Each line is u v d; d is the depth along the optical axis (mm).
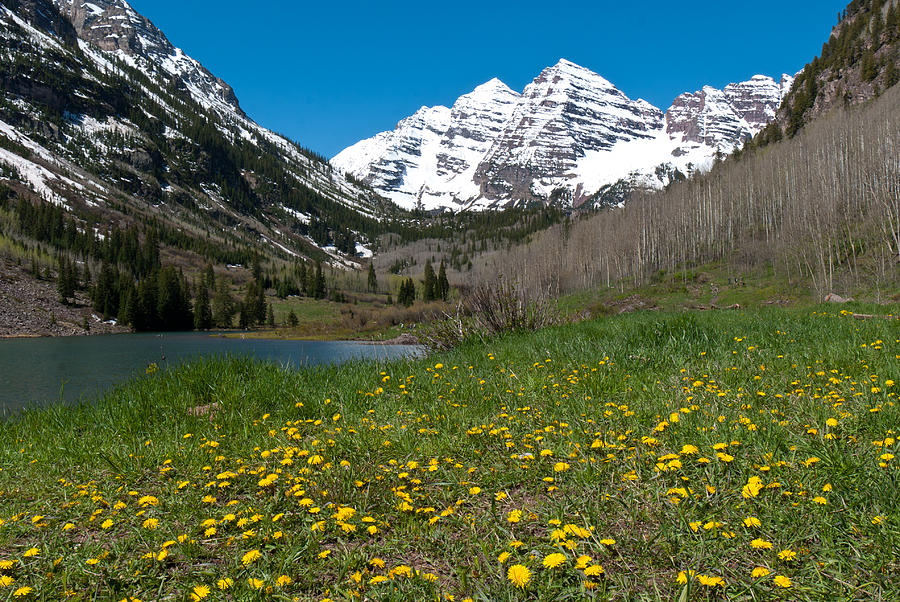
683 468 3271
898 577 2098
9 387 23438
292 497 3402
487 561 2426
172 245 168625
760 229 85375
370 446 4336
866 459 3025
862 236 58156
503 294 12953
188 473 4051
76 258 121875
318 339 69562
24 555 2723
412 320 72625
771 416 3969
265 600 2326
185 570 2656
